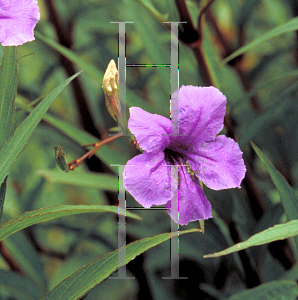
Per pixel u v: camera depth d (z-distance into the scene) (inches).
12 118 23.2
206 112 23.6
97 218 28.1
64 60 28.1
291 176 28.1
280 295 23.0
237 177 23.6
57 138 28.2
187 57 27.9
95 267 22.6
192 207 23.5
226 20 28.6
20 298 25.2
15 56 23.2
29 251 26.5
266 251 26.1
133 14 27.0
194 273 27.7
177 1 24.6
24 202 27.9
